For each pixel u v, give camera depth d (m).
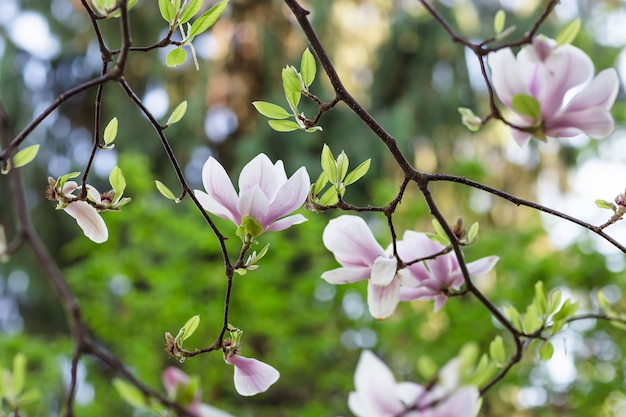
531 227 3.93
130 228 3.63
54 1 7.53
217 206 1.45
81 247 3.77
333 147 6.57
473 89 7.30
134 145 6.92
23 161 1.41
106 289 3.65
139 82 7.09
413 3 7.34
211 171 1.44
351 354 3.78
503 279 3.74
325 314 3.55
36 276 7.22
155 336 3.56
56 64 7.74
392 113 6.62
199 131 6.76
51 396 3.90
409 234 1.54
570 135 1.40
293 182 1.43
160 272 3.50
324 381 3.65
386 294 1.49
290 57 6.91
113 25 7.00
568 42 1.40
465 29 7.45
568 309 1.57
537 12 7.23
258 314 3.45
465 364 1.22
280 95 6.71
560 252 3.88
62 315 7.50
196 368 3.55
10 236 7.26
